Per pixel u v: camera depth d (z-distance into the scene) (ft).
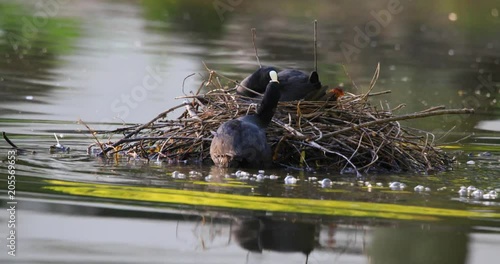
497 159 49.80
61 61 86.02
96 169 42.34
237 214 34.53
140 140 46.57
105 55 90.94
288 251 30.14
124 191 37.47
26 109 60.80
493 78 88.53
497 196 39.32
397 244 31.24
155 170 42.57
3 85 71.51
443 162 47.52
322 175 42.80
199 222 33.17
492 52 108.88
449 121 64.49
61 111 60.75
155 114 61.36
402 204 37.09
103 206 34.83
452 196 39.09
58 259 28.43
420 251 30.22
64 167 42.52
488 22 128.77
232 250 30.04
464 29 125.70
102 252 29.30
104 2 144.46
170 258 28.99
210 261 28.84
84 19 122.31
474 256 30.14
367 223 33.78
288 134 44.19
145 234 31.53
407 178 43.06
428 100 73.92
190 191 37.99
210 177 41.22
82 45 97.81
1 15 118.52
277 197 37.45
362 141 45.24
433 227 33.42
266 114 44.27
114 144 46.24
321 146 43.70
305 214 34.81
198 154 45.93
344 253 30.04
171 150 46.32
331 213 35.12
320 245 30.89
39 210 33.88
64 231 31.48
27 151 46.32
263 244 30.81
